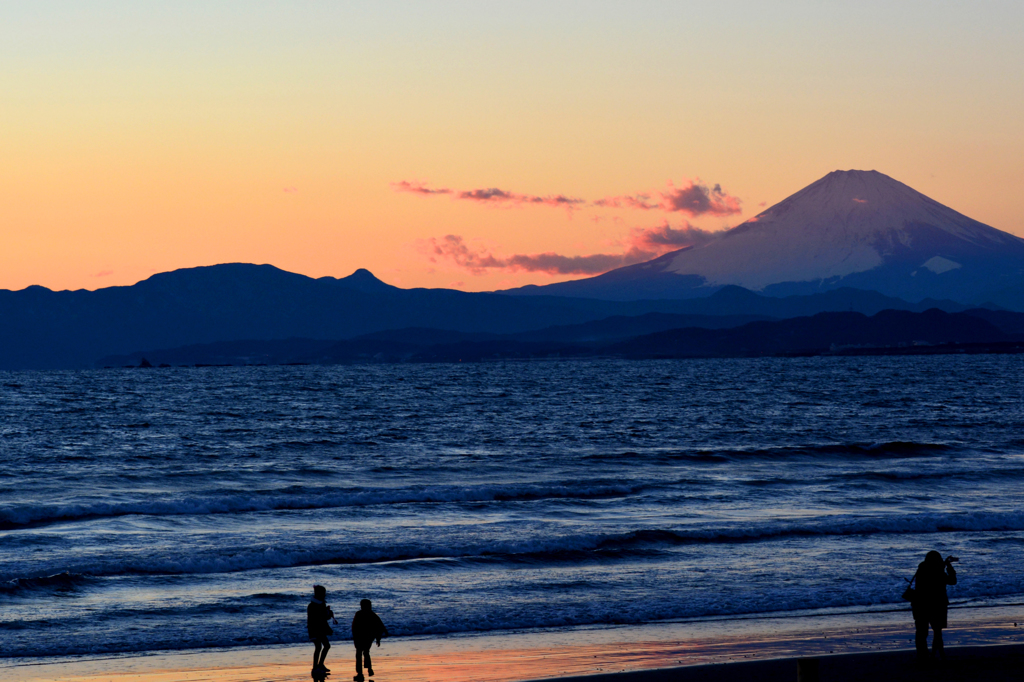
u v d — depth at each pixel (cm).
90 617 3089
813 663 2173
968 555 3984
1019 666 2483
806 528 4481
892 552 4047
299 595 3375
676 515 5000
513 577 3644
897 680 2372
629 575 3666
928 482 6209
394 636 2944
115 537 4359
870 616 3147
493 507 5275
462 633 2977
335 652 2773
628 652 2736
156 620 3067
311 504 5528
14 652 2748
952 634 2897
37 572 3678
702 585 3516
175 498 5638
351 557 4006
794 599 3341
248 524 4812
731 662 2559
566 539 4222
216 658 2708
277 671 2586
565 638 2902
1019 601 3316
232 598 3328
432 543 4206
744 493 5722
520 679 2452
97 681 2492
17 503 5559
